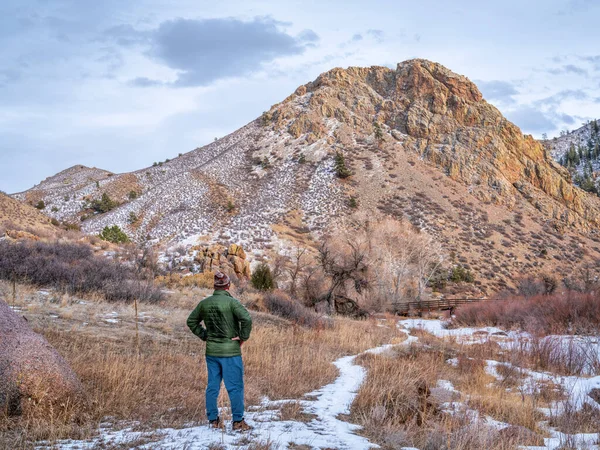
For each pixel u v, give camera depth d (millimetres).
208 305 5430
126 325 12711
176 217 103812
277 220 89562
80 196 144000
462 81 136625
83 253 25266
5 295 13758
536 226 101000
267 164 127938
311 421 6262
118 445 4625
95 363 7961
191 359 10156
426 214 95625
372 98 148125
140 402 6633
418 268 51469
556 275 80562
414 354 13875
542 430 6875
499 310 26516
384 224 57531
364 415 6617
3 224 37375
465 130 124312
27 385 5461
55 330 10344
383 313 38406
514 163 116062
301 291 37156
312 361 11250
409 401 7297
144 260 32094
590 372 11750
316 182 110438
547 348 13320
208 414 5363
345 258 38750
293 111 153125
